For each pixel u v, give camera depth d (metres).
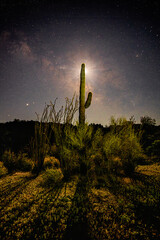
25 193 2.93
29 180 3.71
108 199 2.69
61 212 2.22
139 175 4.10
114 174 4.12
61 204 2.47
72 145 4.03
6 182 3.58
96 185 3.31
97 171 4.14
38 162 4.24
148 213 2.17
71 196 2.79
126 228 1.90
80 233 1.81
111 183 3.47
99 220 2.07
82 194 2.83
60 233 1.82
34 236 1.77
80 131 4.41
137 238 1.73
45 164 4.95
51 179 3.49
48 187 3.23
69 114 3.96
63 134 3.96
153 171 4.50
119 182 3.56
